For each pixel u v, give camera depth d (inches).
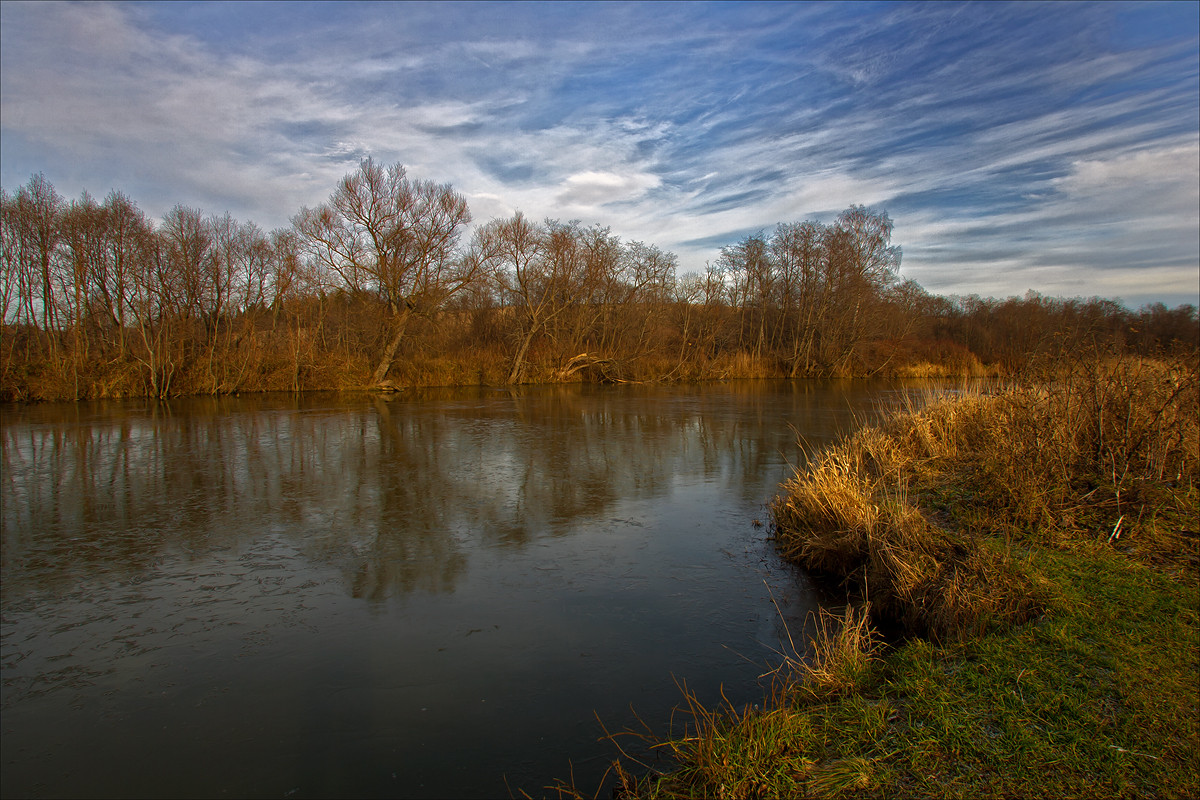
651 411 908.6
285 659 221.3
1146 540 227.5
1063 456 284.5
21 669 217.8
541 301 1530.5
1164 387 305.7
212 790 158.2
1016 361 412.5
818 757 132.8
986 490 301.1
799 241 1664.6
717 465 526.9
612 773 155.9
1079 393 302.0
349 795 154.4
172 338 1138.0
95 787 161.2
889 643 210.7
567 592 272.7
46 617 256.8
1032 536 245.1
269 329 1331.2
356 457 572.7
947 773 122.8
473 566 305.4
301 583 288.8
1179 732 127.5
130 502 426.3
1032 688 147.7
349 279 1246.9
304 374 1269.7
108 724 186.9
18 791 159.9
